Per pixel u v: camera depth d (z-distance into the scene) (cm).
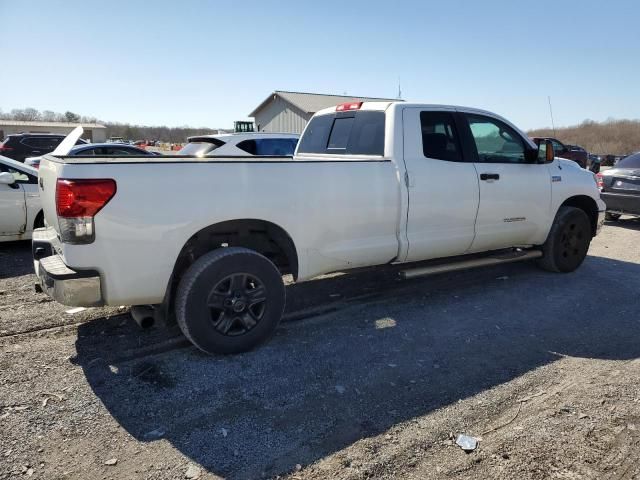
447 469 251
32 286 558
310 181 397
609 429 285
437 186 470
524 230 557
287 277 591
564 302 510
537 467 252
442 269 501
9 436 273
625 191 963
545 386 336
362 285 563
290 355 380
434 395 323
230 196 361
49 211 376
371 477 245
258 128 3950
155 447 267
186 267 385
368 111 498
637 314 477
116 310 472
